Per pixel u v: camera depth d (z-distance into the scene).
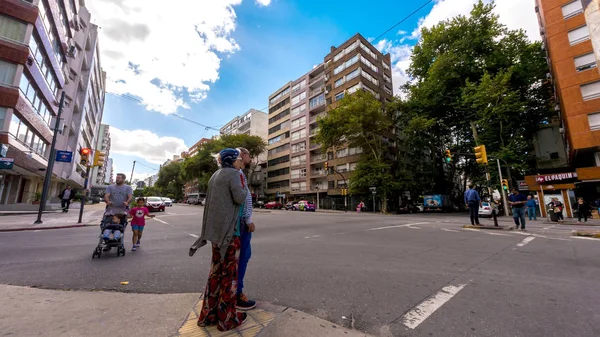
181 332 2.06
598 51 8.38
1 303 2.61
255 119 69.31
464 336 2.23
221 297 2.17
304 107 52.06
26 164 17.41
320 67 49.94
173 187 85.06
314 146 48.75
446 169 43.91
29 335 1.96
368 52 45.16
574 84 21.91
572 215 19.84
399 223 13.36
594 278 3.81
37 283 3.50
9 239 7.38
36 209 18.42
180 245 6.70
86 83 32.28
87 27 30.03
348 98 33.47
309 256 5.34
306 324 2.29
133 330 2.08
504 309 2.78
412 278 3.85
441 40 30.70
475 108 26.69
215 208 2.31
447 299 3.06
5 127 14.95
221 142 52.91
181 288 3.35
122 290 3.25
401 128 40.28
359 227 11.21
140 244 6.87
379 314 2.66
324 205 45.84
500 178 23.20
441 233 9.08
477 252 5.71
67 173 28.67
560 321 2.50
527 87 28.53
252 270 4.27
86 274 3.99
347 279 3.80
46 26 18.38
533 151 30.30
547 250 5.90
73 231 9.37
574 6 22.45
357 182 32.69
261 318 2.38
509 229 10.09
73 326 2.13
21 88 16.12
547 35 23.92
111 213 5.42
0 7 15.10
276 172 58.88
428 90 30.95
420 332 2.30
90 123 39.53
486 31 27.94
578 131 21.41
